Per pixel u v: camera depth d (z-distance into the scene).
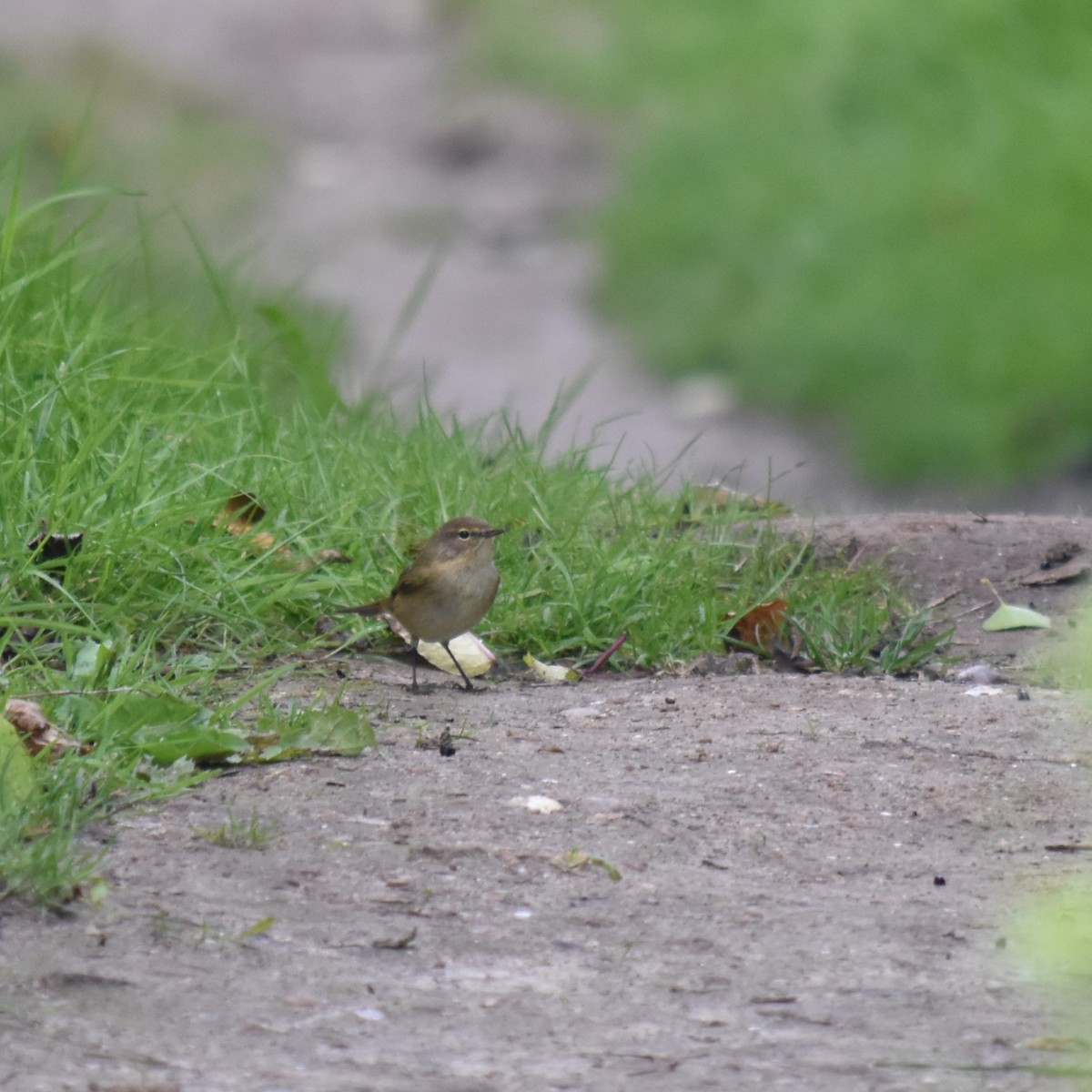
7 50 42.81
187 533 9.95
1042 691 9.80
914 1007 5.81
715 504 12.76
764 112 37.62
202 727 7.79
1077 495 24.62
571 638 10.49
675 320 31.06
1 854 6.46
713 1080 5.29
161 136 38.41
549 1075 5.30
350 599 10.11
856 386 27.89
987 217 30.67
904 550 12.40
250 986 5.83
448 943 6.25
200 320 14.26
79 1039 5.40
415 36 47.75
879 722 9.00
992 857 7.18
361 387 15.54
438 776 7.88
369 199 36.47
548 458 13.14
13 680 8.11
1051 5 34.19
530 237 35.12
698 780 8.01
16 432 9.84
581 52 44.62
